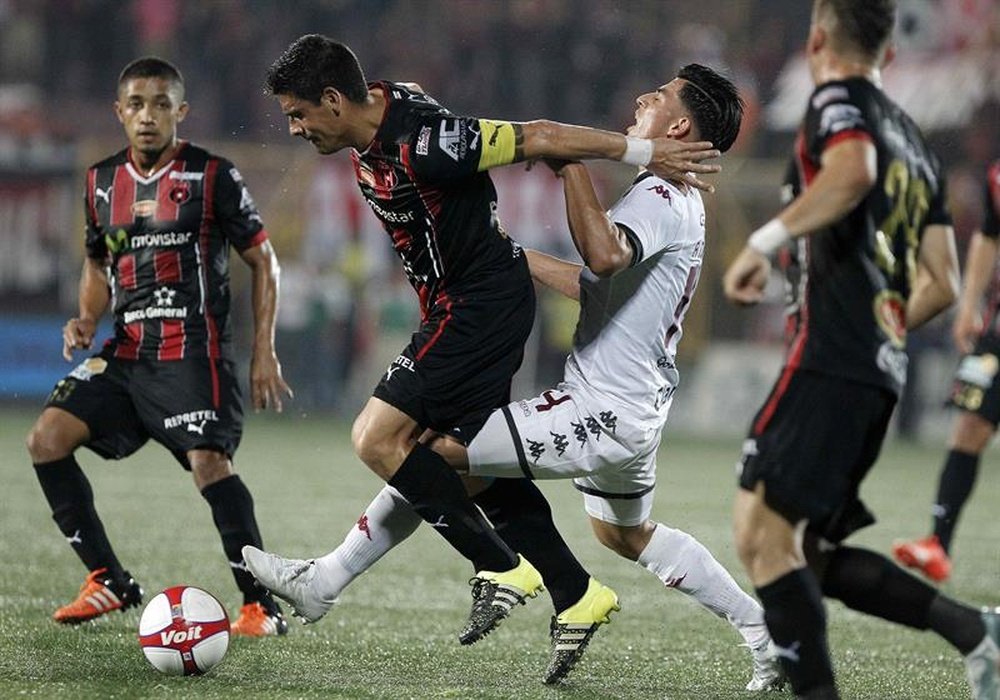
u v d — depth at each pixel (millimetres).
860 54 12898
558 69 64812
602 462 15703
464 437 15578
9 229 53750
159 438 18625
